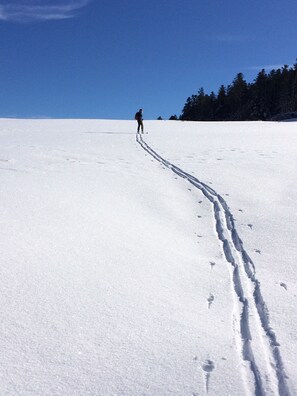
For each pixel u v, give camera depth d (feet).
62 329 13.06
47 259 17.30
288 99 269.03
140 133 75.41
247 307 16.25
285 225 25.90
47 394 10.49
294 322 15.33
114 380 11.28
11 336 12.35
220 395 11.16
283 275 19.52
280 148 54.39
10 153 44.75
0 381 10.63
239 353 13.17
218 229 25.88
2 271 15.67
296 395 11.34
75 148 52.44
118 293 15.66
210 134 74.33
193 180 37.19
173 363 12.26
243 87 292.40
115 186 32.48
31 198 25.54
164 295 16.28
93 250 19.02
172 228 25.08
